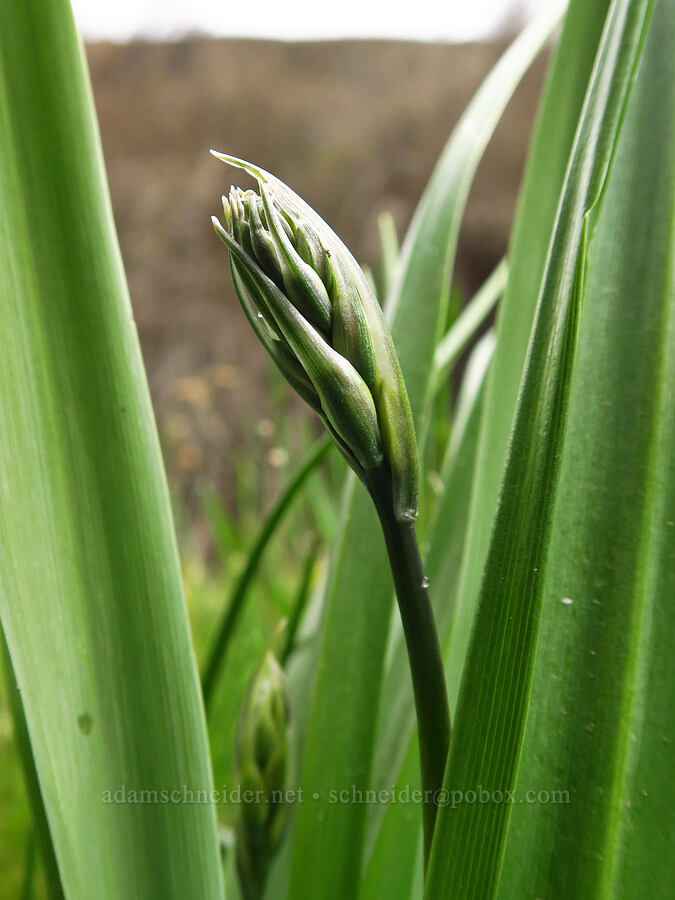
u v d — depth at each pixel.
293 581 0.63
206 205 2.32
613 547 0.14
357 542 0.18
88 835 0.14
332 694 0.18
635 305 0.14
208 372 2.04
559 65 0.16
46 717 0.14
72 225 0.14
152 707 0.15
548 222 0.16
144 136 2.47
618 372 0.14
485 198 2.28
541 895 0.13
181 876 0.15
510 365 0.16
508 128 2.34
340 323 0.10
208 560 1.10
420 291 0.19
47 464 0.14
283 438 0.53
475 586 0.16
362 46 2.59
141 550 0.15
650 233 0.15
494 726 0.11
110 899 0.14
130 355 0.15
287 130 2.45
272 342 0.11
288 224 0.10
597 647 0.14
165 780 0.15
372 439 0.10
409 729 0.20
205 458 1.51
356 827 0.18
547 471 0.11
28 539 0.14
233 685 0.52
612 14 0.12
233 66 2.59
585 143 0.11
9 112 0.14
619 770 0.13
